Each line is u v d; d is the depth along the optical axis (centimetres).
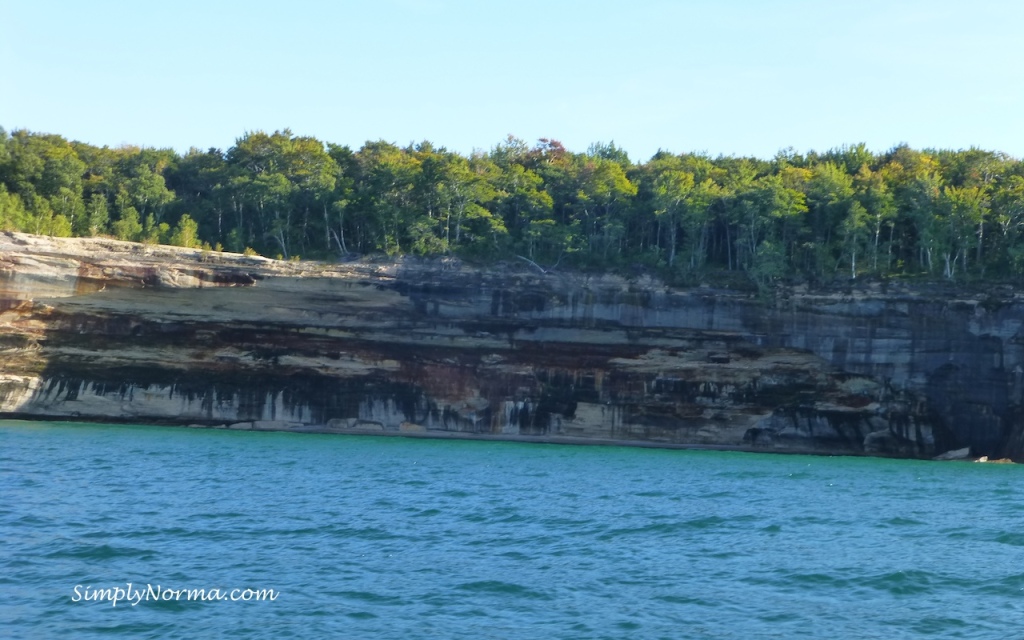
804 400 9200
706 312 9200
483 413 9319
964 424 8938
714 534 4031
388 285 9050
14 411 8569
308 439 8312
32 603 2745
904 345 8988
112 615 2670
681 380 9294
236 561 3278
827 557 3625
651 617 2803
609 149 14775
